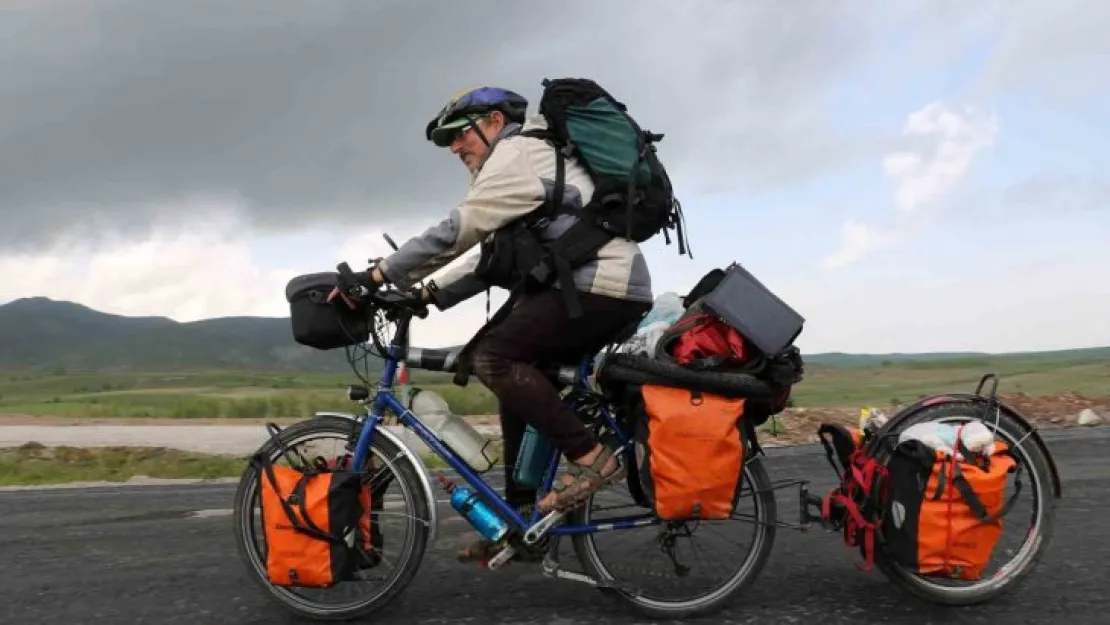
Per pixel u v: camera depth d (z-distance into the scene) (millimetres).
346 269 2596
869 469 2686
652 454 2545
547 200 2527
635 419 2637
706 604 2729
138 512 4992
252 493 2768
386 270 2561
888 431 2754
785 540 3650
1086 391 10570
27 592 3158
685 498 2523
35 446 8586
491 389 2646
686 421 2518
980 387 2861
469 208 2510
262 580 2752
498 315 2703
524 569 3285
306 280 2711
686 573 2791
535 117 2734
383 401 2791
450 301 2871
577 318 2555
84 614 2871
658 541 2801
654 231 2662
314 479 2627
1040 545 2785
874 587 2992
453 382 2797
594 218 2557
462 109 2828
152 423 12789
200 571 3416
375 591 2729
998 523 2607
